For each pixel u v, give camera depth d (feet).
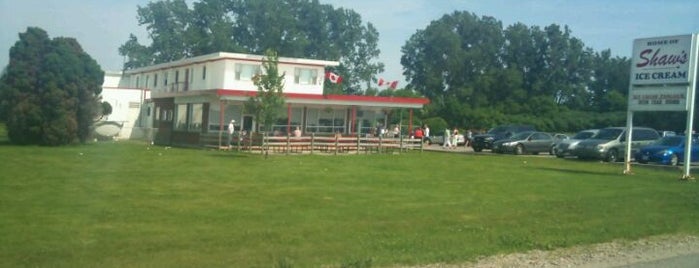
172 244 31.71
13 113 102.83
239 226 37.17
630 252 34.27
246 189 54.34
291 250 31.07
